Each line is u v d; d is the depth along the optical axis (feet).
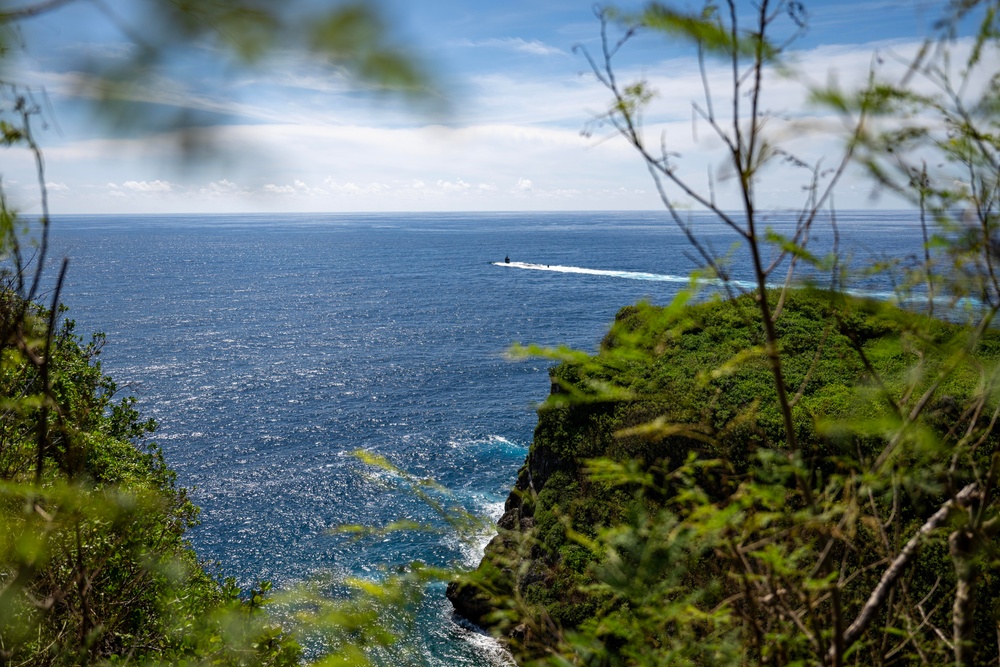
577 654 5.67
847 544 5.63
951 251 4.82
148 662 10.07
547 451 51.06
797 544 5.59
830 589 5.50
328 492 135.54
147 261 593.83
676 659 5.58
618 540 5.58
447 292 397.60
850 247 4.89
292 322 318.45
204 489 138.72
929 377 5.97
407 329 296.30
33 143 3.01
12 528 4.47
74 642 8.65
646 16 3.55
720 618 5.57
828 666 5.64
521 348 5.80
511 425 172.65
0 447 6.45
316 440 165.37
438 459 150.92
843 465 6.09
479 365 231.50
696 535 5.41
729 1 3.74
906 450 6.10
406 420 178.19
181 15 1.72
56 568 8.31
